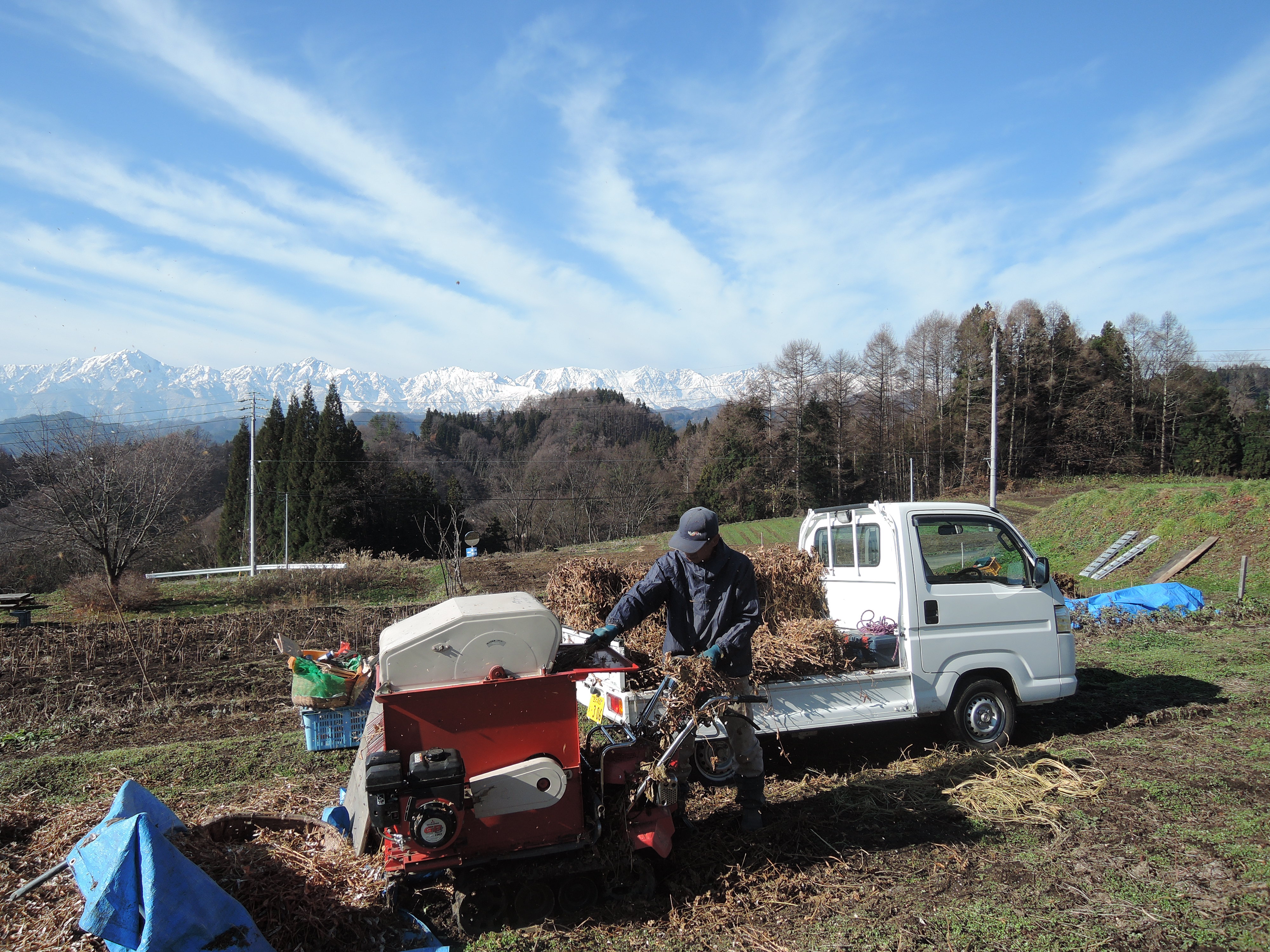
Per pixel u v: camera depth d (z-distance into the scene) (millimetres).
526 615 3463
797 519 52906
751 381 59344
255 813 3979
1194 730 6297
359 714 6391
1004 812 4590
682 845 4180
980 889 3703
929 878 3836
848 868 3959
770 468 56781
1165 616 12883
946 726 5895
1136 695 7668
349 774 5730
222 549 48594
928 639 5723
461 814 3250
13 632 13586
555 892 3539
